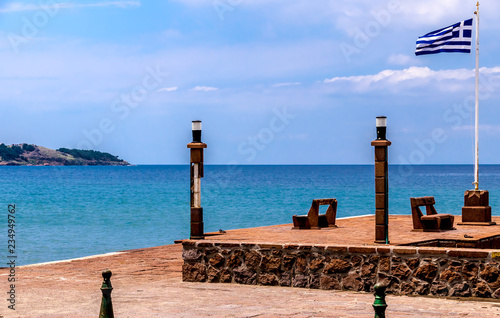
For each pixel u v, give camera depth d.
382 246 10.89
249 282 11.80
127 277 12.65
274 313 8.49
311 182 110.19
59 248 25.03
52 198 60.72
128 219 38.22
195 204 13.01
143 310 8.79
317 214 16.73
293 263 11.52
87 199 58.84
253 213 42.50
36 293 10.48
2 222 36.50
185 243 12.27
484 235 14.52
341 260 11.15
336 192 71.19
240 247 11.91
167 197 61.91
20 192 72.94
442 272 10.36
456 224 17.77
